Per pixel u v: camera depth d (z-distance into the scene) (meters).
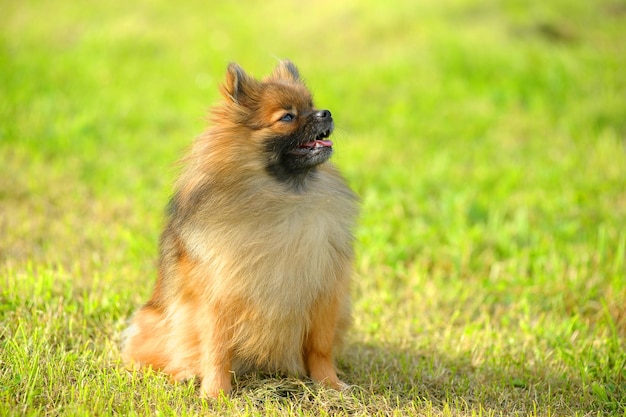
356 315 7.62
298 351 6.04
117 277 7.95
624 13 21.33
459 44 17.61
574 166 11.73
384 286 8.25
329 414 5.51
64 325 6.71
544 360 6.63
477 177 11.34
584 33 19.48
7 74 15.52
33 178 10.82
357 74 16.47
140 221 9.79
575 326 7.38
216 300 5.64
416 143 12.93
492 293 8.26
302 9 22.00
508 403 5.86
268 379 5.99
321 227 5.68
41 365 5.80
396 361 6.63
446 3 20.59
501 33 18.77
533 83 15.63
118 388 5.59
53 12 21.64
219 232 5.57
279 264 5.59
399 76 16.23
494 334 7.19
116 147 12.52
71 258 8.49
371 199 10.37
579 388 6.20
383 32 19.08
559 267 8.50
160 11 22.06
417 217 10.02
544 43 18.22
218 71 17.02
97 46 18.47
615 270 8.30
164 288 6.20
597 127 13.45
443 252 9.06
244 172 5.66
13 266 8.00
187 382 5.99
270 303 5.63
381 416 5.48
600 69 16.23
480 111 14.45
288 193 5.68
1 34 19.11
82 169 11.47
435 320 7.57
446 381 6.25
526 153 12.50
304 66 17.08
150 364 6.18
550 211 10.01
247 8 22.64
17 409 5.12
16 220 9.41
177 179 5.98
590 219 9.80
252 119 5.74
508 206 10.27
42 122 13.20
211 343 5.76
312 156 5.69
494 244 9.26
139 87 15.85
